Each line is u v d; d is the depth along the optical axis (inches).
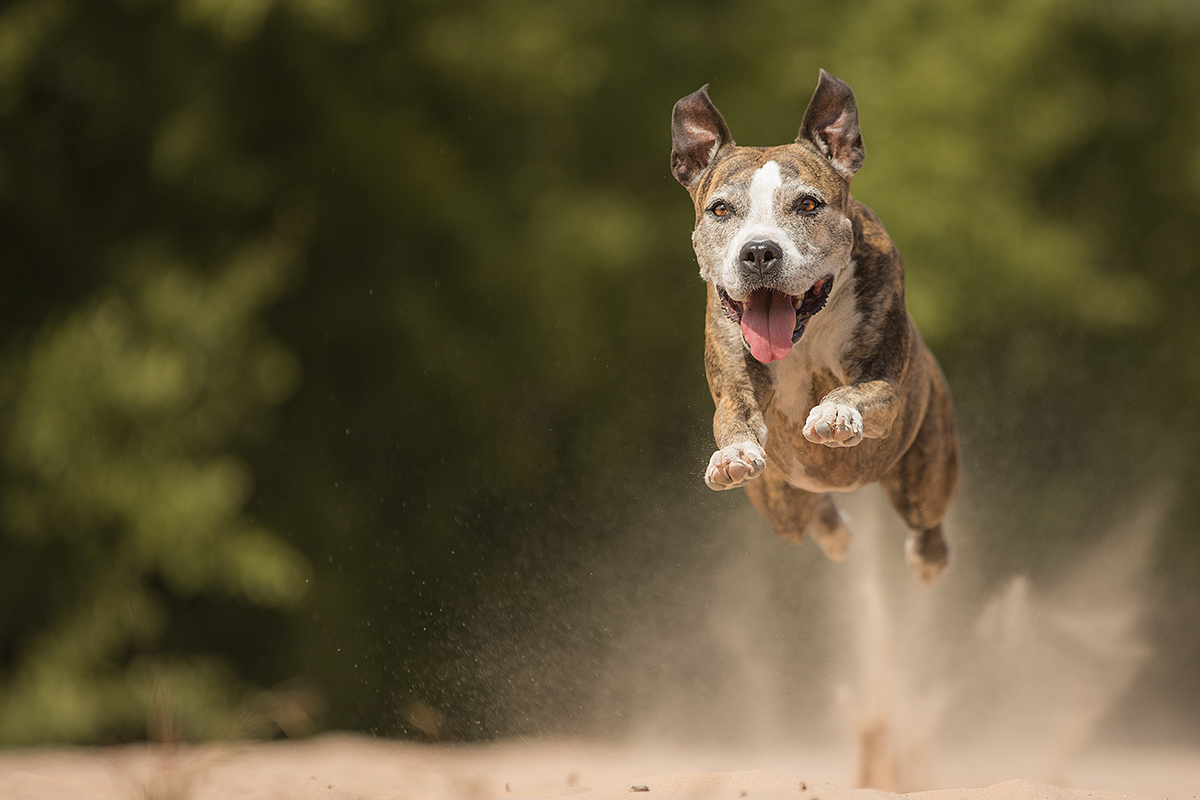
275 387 621.3
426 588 677.9
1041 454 751.7
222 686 639.1
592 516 545.0
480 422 701.3
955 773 345.4
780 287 220.4
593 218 743.7
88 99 642.8
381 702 599.8
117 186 655.1
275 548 619.8
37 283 653.3
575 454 727.7
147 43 635.5
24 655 633.6
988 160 754.8
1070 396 769.6
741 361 233.3
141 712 613.9
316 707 591.5
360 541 681.0
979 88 754.8
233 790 273.6
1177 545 743.1
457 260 719.7
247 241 637.9
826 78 234.8
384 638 667.4
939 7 778.8
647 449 727.1
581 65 765.9
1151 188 882.8
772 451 250.7
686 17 793.6
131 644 637.9
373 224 691.4
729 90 772.6
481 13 733.3
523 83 748.6
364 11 669.3
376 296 684.7
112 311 614.9
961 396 725.3
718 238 228.5
